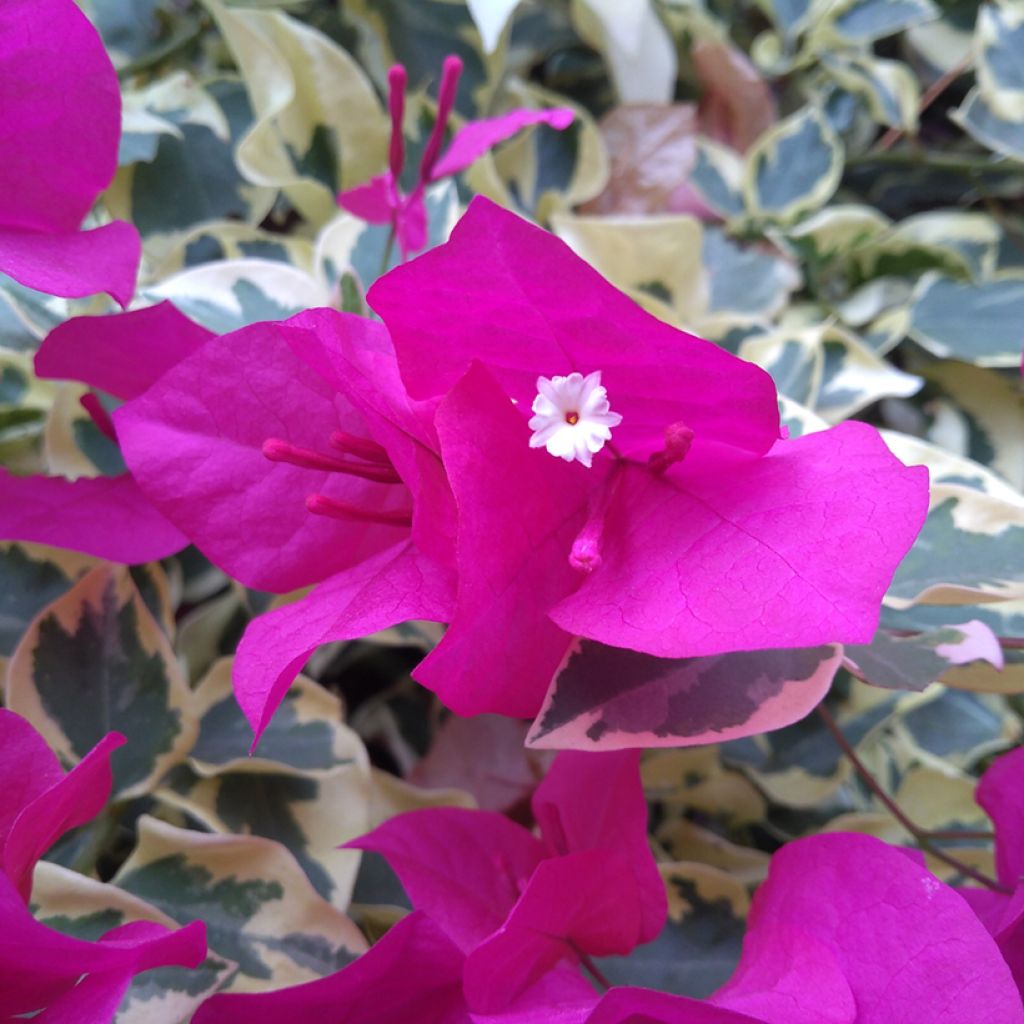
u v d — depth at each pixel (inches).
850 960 4.6
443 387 4.6
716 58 9.5
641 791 5.1
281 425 5.2
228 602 7.1
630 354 4.3
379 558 4.8
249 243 7.4
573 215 8.6
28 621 6.4
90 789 4.7
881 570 3.9
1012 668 5.3
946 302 8.4
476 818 5.4
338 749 6.2
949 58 10.3
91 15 8.5
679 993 6.0
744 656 4.5
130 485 6.0
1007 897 5.4
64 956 4.1
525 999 4.8
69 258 5.1
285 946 5.5
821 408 7.4
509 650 4.4
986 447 8.3
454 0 8.7
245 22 7.5
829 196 9.2
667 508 4.5
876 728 7.0
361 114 8.0
